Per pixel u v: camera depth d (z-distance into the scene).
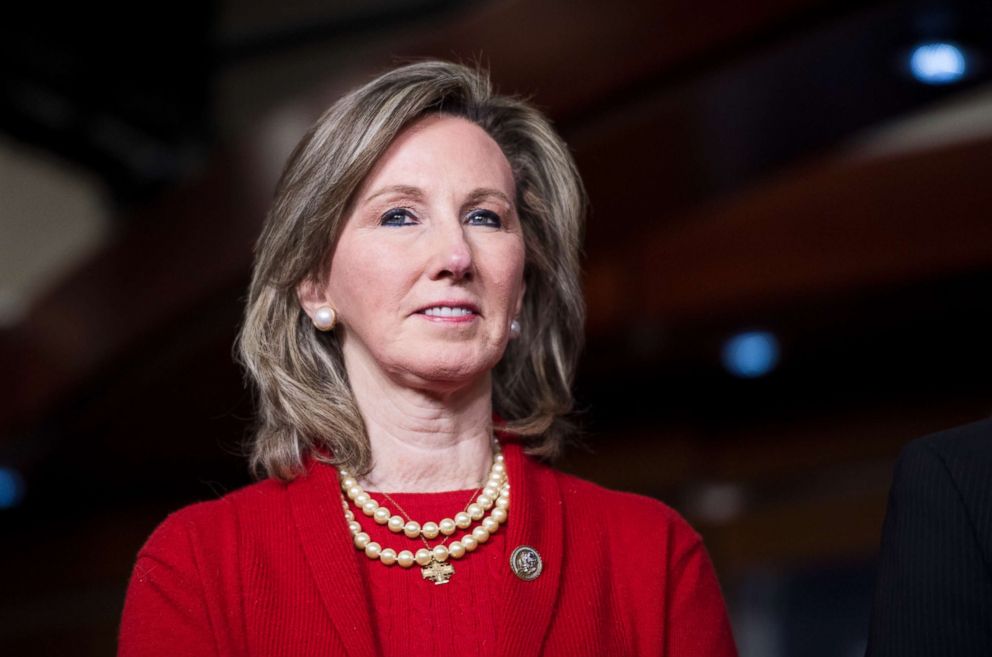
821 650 7.13
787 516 7.24
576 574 2.23
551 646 2.13
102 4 8.34
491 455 2.37
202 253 5.98
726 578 7.26
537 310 2.54
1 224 9.30
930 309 6.96
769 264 7.22
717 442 7.47
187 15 8.90
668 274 7.37
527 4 4.97
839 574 7.18
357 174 2.24
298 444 2.32
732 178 5.36
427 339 2.18
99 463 7.05
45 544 7.63
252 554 2.16
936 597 2.04
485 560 2.21
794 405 7.36
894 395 7.20
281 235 2.30
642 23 4.83
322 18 9.02
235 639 2.08
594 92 4.89
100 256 6.42
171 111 8.80
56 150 8.38
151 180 8.69
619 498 2.38
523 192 2.51
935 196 7.00
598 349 7.41
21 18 7.92
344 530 2.18
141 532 7.55
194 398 6.50
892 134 7.12
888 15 4.56
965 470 2.09
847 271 7.10
